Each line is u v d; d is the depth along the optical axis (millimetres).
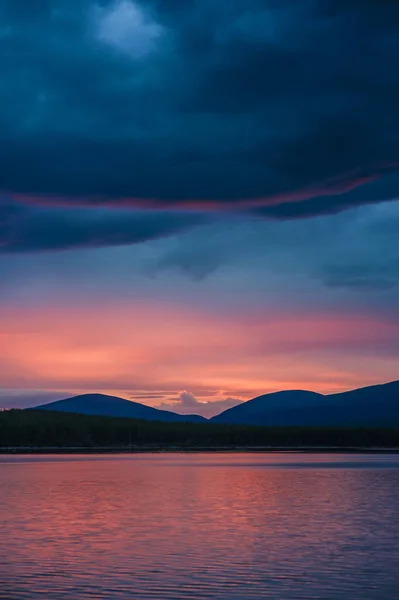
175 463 135875
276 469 111000
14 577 30609
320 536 40531
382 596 27703
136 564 33031
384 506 55469
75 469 114250
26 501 59781
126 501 59812
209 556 34906
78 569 32062
